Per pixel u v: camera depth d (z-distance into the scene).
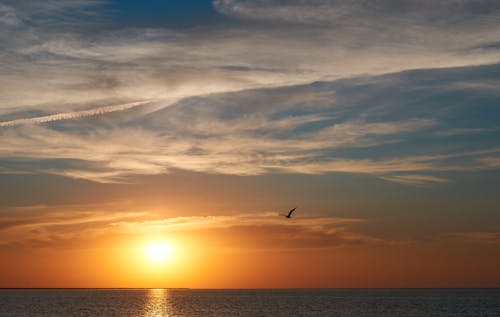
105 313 179.88
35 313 180.00
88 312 184.00
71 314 175.38
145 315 170.88
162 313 179.25
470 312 176.25
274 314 172.12
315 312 179.62
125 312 184.38
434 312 177.38
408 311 182.25
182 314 174.50
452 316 160.75
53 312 184.38
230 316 165.50
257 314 172.88
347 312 179.00
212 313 177.88
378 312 177.12
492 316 161.25
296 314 171.50
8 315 172.25
